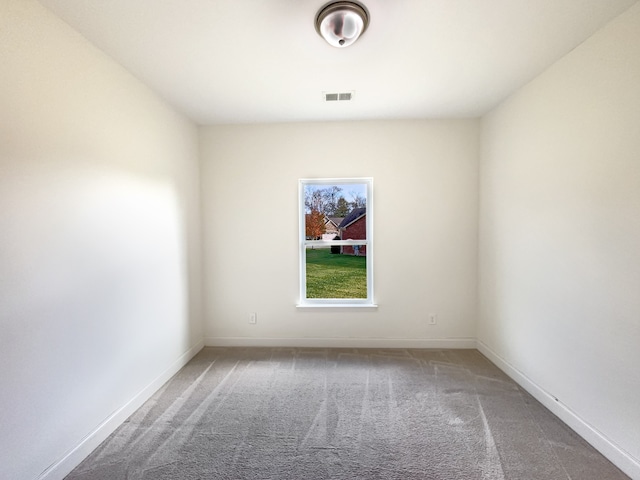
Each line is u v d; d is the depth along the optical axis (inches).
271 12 58.1
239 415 79.0
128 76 80.2
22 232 52.6
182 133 109.8
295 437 70.4
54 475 57.9
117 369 75.5
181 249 108.5
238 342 126.1
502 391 89.7
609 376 63.1
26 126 53.2
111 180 74.0
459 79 86.0
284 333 125.4
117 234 76.0
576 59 70.6
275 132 122.0
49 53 57.2
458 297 121.4
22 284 52.6
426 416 77.9
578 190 70.6
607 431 63.5
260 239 124.3
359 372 102.2
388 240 121.8
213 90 91.7
